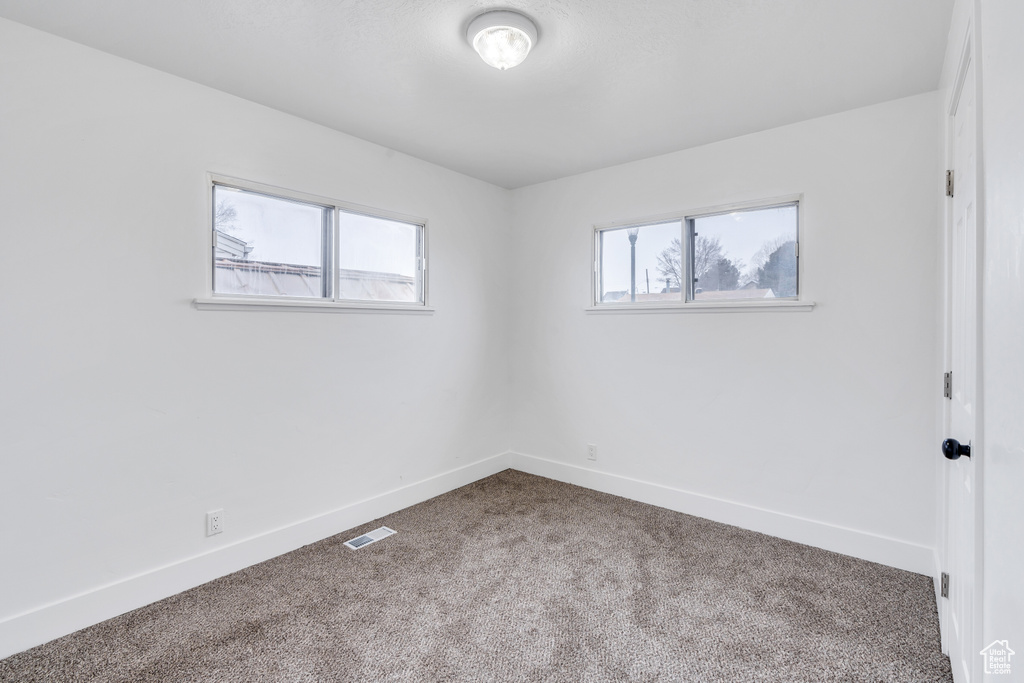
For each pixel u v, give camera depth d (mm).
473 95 2369
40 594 1834
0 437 1755
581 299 3586
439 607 2061
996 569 900
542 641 1834
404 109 2523
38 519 1834
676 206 3115
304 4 1690
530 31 1787
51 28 1820
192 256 2232
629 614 2006
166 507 2156
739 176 2863
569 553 2549
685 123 2686
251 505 2441
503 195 3965
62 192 1878
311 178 2668
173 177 2170
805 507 2656
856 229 2496
